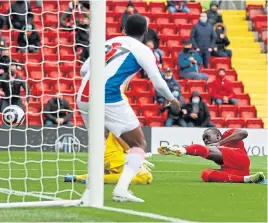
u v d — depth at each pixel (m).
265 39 61.94
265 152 49.53
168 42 58.84
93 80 19.33
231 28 63.16
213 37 57.22
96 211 18.33
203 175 26.27
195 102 48.84
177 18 61.25
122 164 25.11
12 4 53.59
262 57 60.28
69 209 18.64
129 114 20.66
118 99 20.67
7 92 44.12
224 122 51.97
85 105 21.41
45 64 52.53
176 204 19.91
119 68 20.83
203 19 56.69
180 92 49.34
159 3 62.41
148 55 21.03
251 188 24.05
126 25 21.61
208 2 65.38
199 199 21.08
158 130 47.97
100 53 19.33
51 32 55.62
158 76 21.02
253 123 52.47
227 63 58.06
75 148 46.59
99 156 19.30
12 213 17.84
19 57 52.59
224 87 53.53
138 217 17.39
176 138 48.19
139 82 53.50
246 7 65.06
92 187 19.30
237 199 21.17
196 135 48.41
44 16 57.56
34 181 25.95
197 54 55.16
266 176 31.23
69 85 52.25
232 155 25.94
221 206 19.64
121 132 20.66
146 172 25.19
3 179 25.88
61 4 58.25
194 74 54.50
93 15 19.45
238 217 17.75
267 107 54.81
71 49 54.91
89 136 19.36
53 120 46.03
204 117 48.94
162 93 21.23
